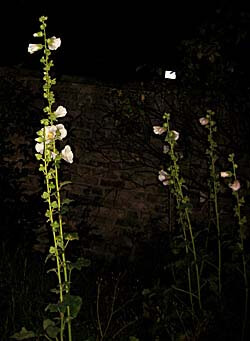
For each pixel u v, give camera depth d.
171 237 5.28
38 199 6.05
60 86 6.10
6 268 5.12
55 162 2.73
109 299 4.69
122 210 6.00
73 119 6.06
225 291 4.11
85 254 6.06
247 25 4.62
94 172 6.07
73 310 2.56
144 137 5.86
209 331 3.54
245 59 5.04
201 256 3.72
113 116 5.96
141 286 5.04
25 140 6.11
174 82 5.70
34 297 4.65
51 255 2.70
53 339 3.80
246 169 5.57
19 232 5.97
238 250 3.57
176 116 5.75
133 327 4.10
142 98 5.82
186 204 3.67
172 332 3.57
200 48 4.77
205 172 5.69
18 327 4.05
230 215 5.60
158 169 5.87
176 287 3.85
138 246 5.89
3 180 6.05
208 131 5.64
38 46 2.96
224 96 5.39
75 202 6.09
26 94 6.10
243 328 3.45
